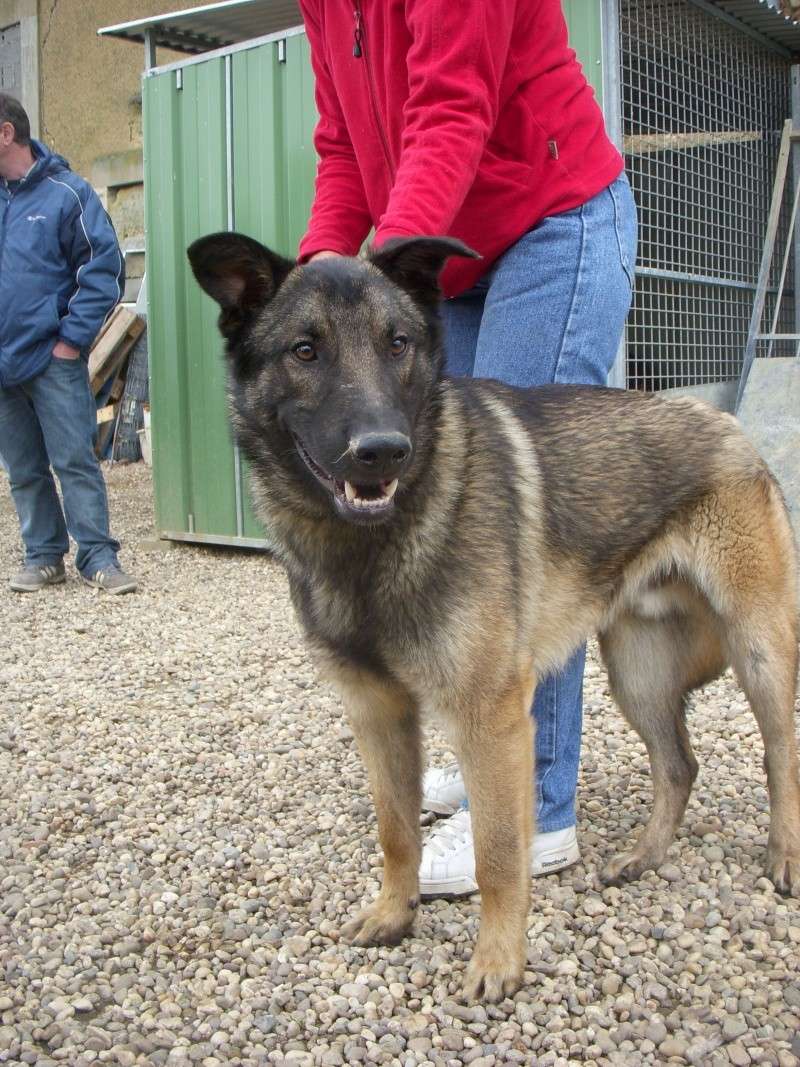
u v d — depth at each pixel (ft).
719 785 12.32
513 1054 7.62
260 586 23.03
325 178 11.00
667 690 10.81
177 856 11.08
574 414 10.00
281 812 12.10
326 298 8.26
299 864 10.75
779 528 10.43
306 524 8.76
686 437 10.41
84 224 21.16
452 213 8.91
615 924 9.35
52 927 9.72
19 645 19.08
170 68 24.80
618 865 10.25
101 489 23.04
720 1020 7.91
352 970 8.83
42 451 22.74
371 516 7.77
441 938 9.29
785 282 25.20
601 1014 8.09
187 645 18.86
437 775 11.93
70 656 18.43
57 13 46.06
